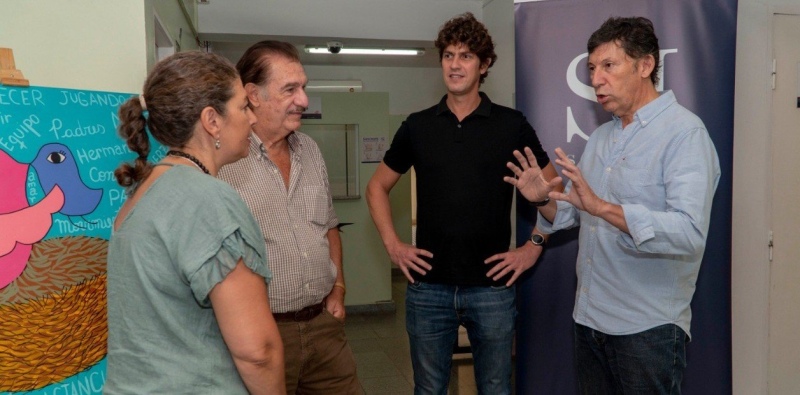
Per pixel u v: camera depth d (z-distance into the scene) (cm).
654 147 161
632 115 169
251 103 155
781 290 263
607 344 173
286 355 157
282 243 155
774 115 256
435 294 201
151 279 95
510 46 400
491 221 197
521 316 242
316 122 520
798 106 257
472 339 206
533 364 241
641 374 164
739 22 254
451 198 197
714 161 160
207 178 99
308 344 161
